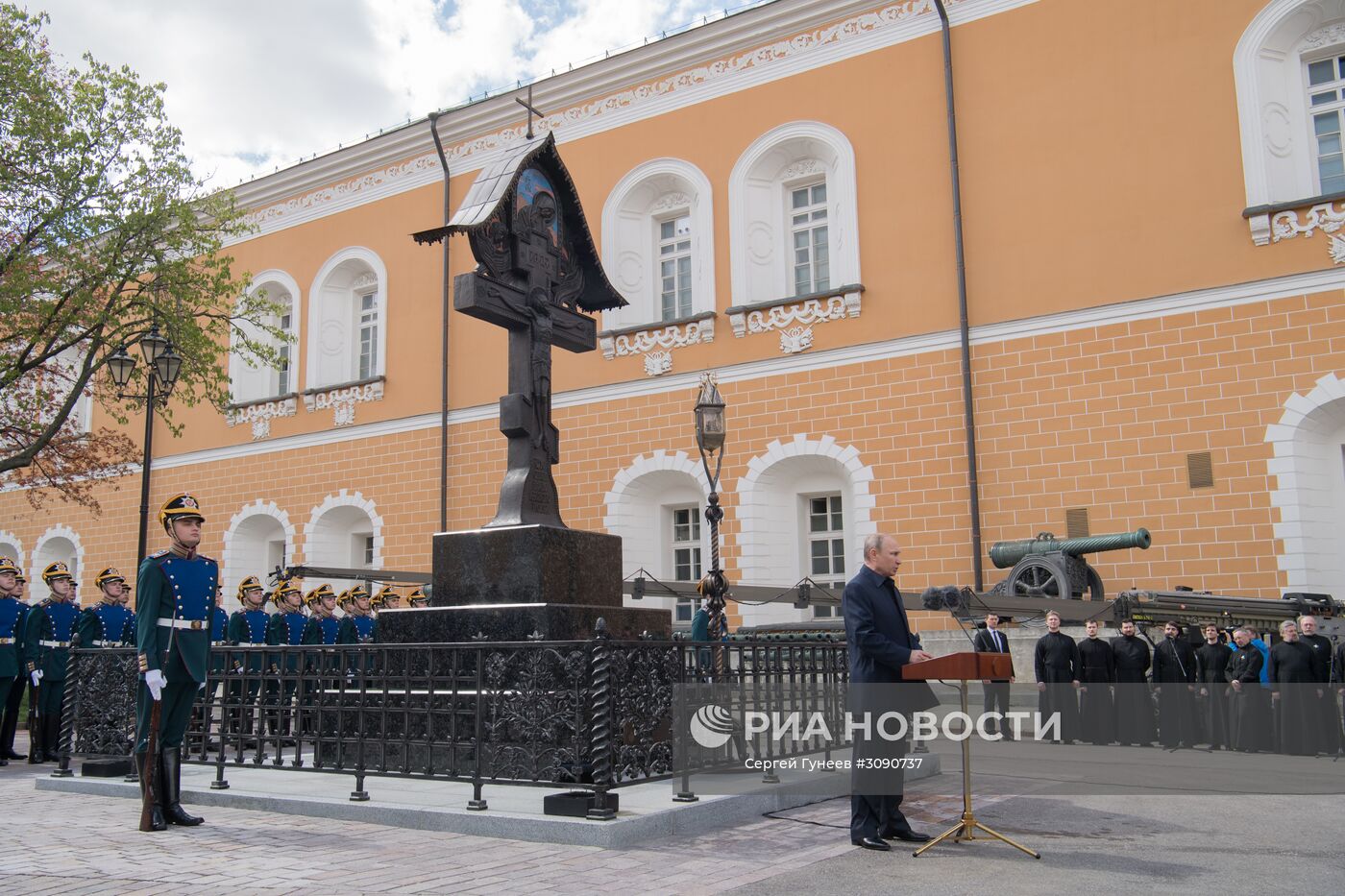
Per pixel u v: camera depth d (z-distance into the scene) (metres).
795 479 20.92
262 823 7.74
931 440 19.06
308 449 26.80
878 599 7.02
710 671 8.46
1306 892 5.65
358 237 26.77
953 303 19.12
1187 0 17.88
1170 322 17.44
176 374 18.20
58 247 20.97
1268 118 17.34
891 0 20.34
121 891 5.63
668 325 21.75
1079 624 15.92
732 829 7.43
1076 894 5.60
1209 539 16.77
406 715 8.13
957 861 6.43
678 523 22.34
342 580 25.14
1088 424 17.84
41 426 24.45
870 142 20.28
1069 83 18.67
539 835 6.99
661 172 22.47
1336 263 16.38
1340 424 16.50
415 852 6.62
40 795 9.59
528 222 10.27
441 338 25.06
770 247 21.50
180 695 7.89
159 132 21.80
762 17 21.36
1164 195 17.72
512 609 8.73
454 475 24.41
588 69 23.27
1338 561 16.34
